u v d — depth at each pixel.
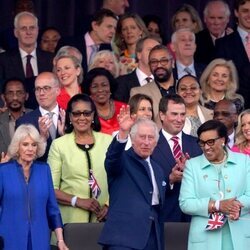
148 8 79.19
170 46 68.81
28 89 64.56
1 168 53.59
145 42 64.88
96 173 56.94
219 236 51.62
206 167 52.25
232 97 63.94
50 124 57.81
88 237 54.84
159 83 63.16
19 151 53.53
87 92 60.94
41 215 53.69
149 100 58.16
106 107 60.84
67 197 56.69
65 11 78.06
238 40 69.44
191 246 52.00
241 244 51.66
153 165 53.22
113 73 65.94
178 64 67.06
